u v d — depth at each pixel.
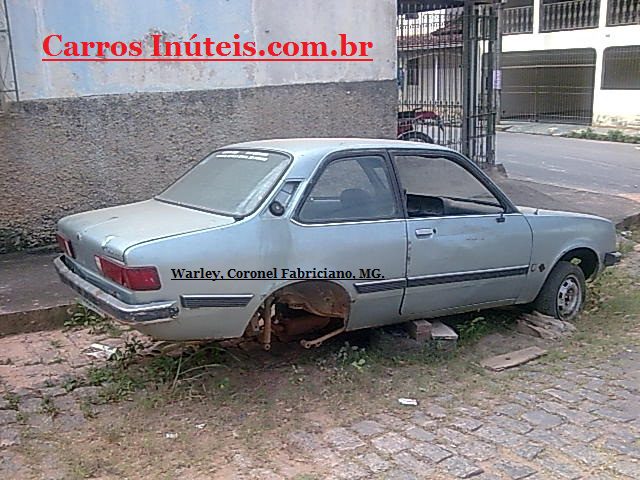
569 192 12.19
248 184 4.59
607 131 24.28
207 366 4.82
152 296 4.01
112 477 3.52
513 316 6.09
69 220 4.90
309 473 3.55
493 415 4.23
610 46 25.12
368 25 9.56
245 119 8.78
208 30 8.30
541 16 27.59
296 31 8.97
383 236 4.72
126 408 4.28
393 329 5.35
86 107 7.64
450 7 13.06
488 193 5.46
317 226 4.49
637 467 3.60
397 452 3.77
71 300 5.87
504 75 29.94
